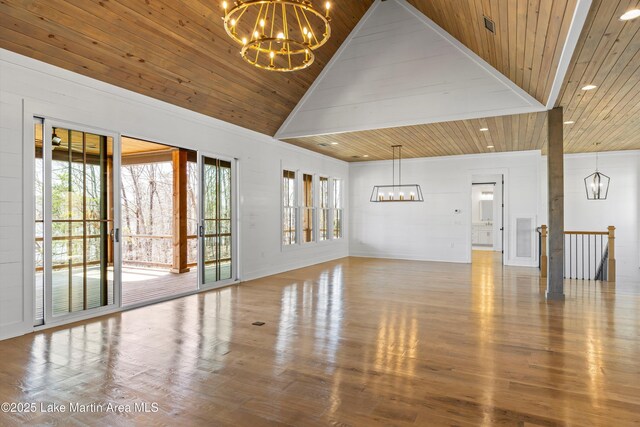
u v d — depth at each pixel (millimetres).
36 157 3980
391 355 3230
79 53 3973
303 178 8773
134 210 11156
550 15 3174
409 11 6160
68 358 3139
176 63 4754
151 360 3104
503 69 5344
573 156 9320
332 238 9938
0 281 3582
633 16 2859
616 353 3277
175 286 6250
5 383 2672
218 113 6035
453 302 5152
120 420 2203
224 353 3268
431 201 9758
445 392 2561
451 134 6926
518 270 8094
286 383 2693
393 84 6281
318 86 6875
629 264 8891
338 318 4367
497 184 12289
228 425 2162
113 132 4582
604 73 4035
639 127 6516
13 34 3471
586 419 2221
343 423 2182
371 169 10508
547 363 3057
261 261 7211
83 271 4312
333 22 6012
